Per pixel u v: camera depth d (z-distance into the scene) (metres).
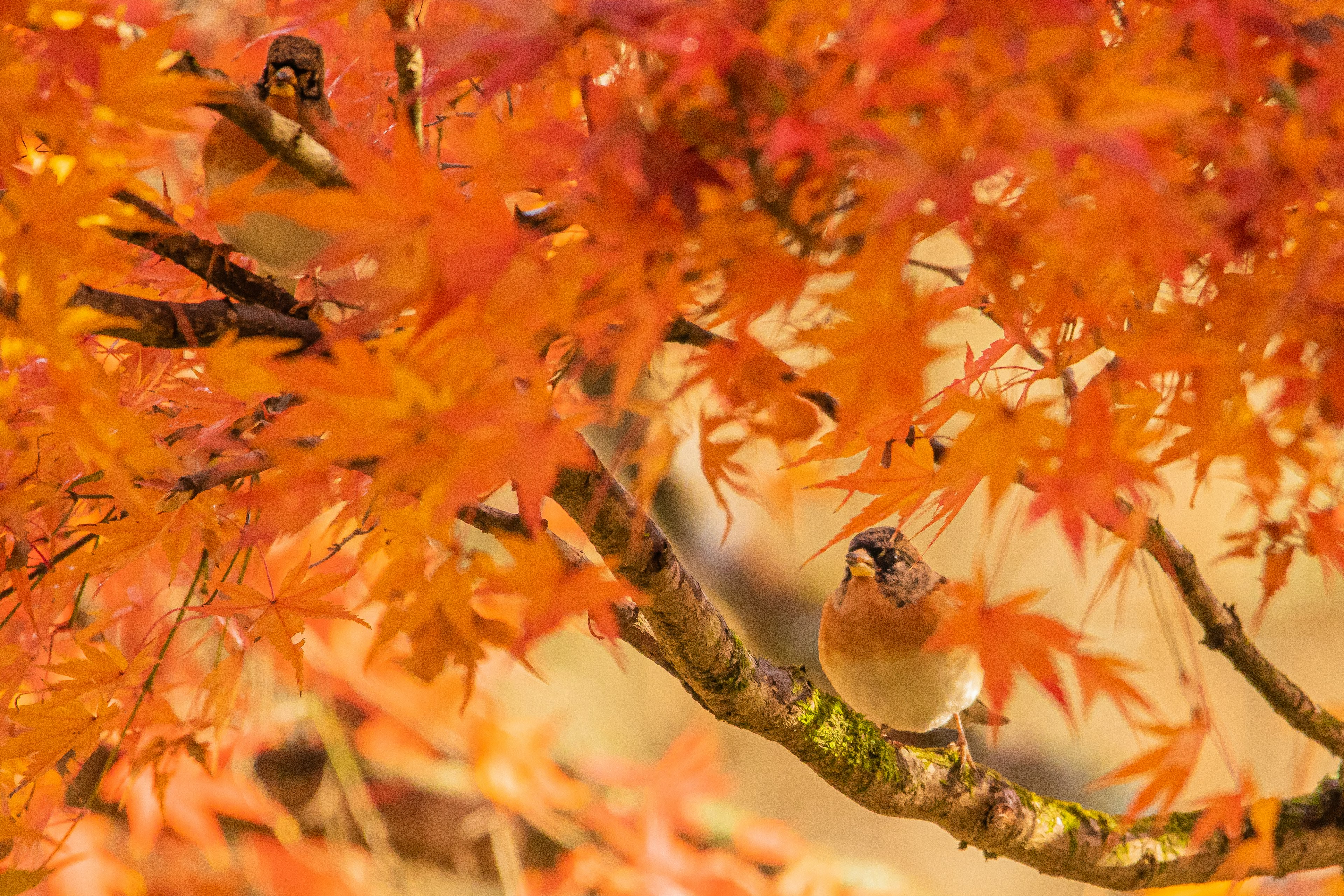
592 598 3.04
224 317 3.06
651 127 2.74
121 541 3.07
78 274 3.02
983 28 2.56
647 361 3.02
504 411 2.84
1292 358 3.02
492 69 2.89
